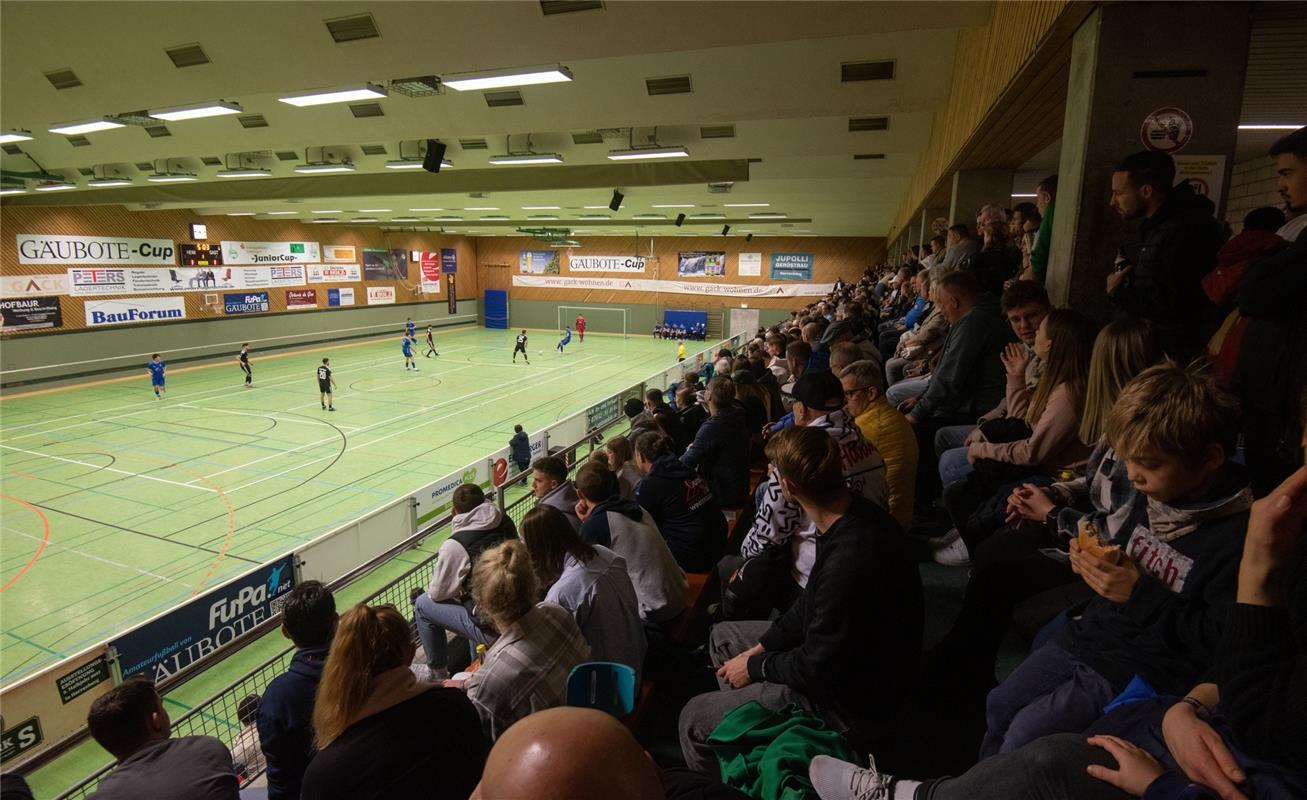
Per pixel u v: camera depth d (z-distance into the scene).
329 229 39.81
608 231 45.72
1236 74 3.80
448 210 32.16
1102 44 3.91
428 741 2.26
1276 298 2.08
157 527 13.65
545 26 7.61
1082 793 1.56
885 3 6.62
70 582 11.28
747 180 17.61
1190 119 3.86
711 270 47.09
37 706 5.82
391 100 12.33
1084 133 4.04
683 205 28.39
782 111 10.82
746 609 3.47
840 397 3.44
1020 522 2.86
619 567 3.36
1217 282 2.57
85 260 28.30
